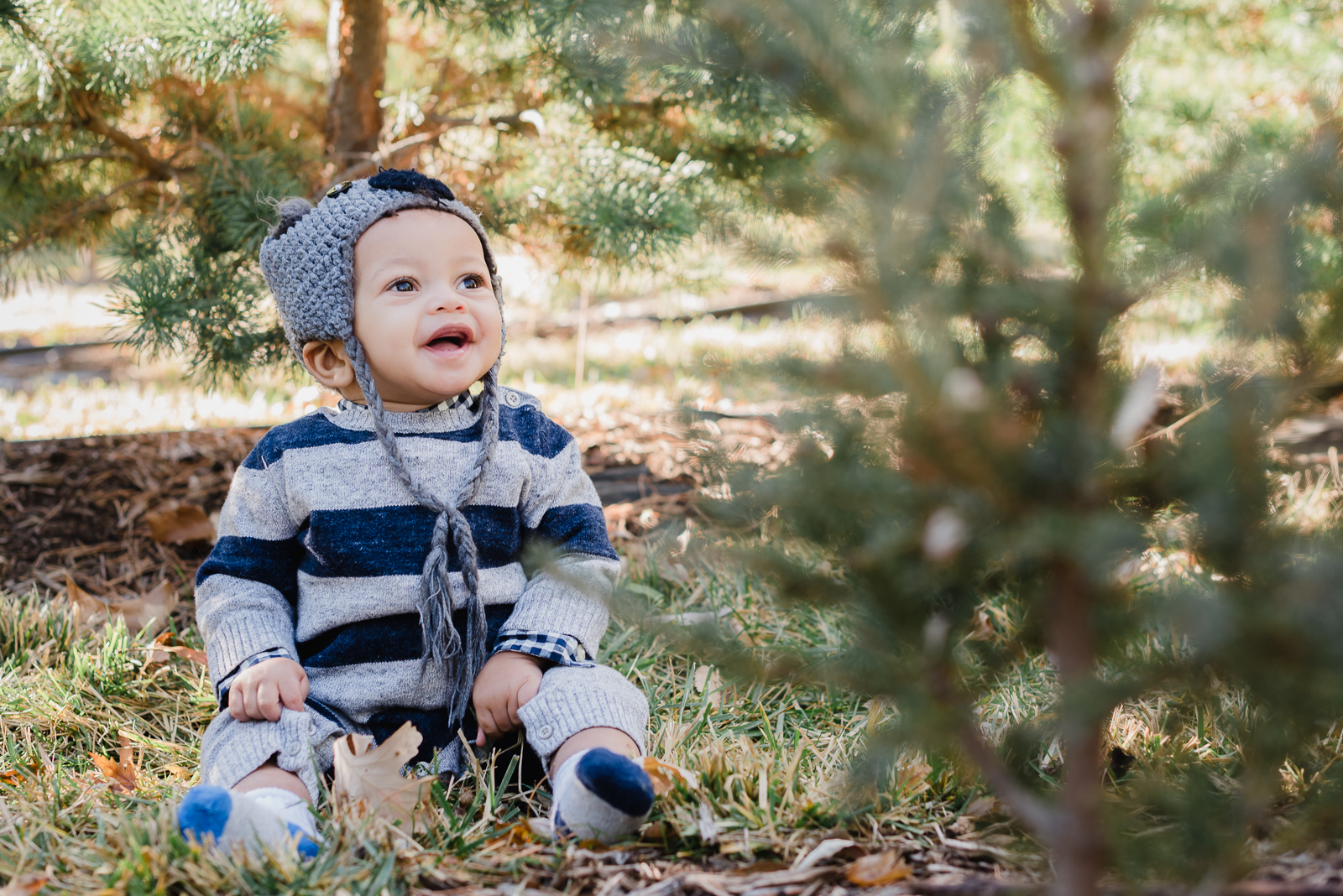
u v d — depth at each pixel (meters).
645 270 3.47
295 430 1.96
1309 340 0.98
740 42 0.98
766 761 1.72
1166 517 1.06
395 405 1.99
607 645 2.52
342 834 1.53
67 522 3.20
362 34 3.36
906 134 0.95
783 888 1.36
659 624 1.12
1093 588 1.02
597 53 1.11
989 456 0.93
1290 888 1.14
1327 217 0.98
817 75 0.96
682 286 3.53
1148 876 1.09
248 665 1.80
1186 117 3.28
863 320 0.96
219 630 1.86
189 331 2.90
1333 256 1.00
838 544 1.05
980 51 0.97
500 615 1.96
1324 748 1.53
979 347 1.05
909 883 1.34
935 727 1.05
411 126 3.40
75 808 1.74
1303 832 1.16
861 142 0.94
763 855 1.49
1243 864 1.08
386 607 1.87
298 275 1.92
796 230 1.07
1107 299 0.98
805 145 2.87
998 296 0.97
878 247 0.91
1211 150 1.04
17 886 1.40
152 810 1.65
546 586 1.96
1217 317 0.99
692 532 1.10
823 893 1.34
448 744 1.89
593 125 3.30
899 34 0.99
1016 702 1.99
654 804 1.59
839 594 1.07
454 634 1.84
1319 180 0.94
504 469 1.97
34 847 1.57
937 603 1.08
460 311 1.91
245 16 2.64
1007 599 2.25
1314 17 3.73
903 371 0.91
